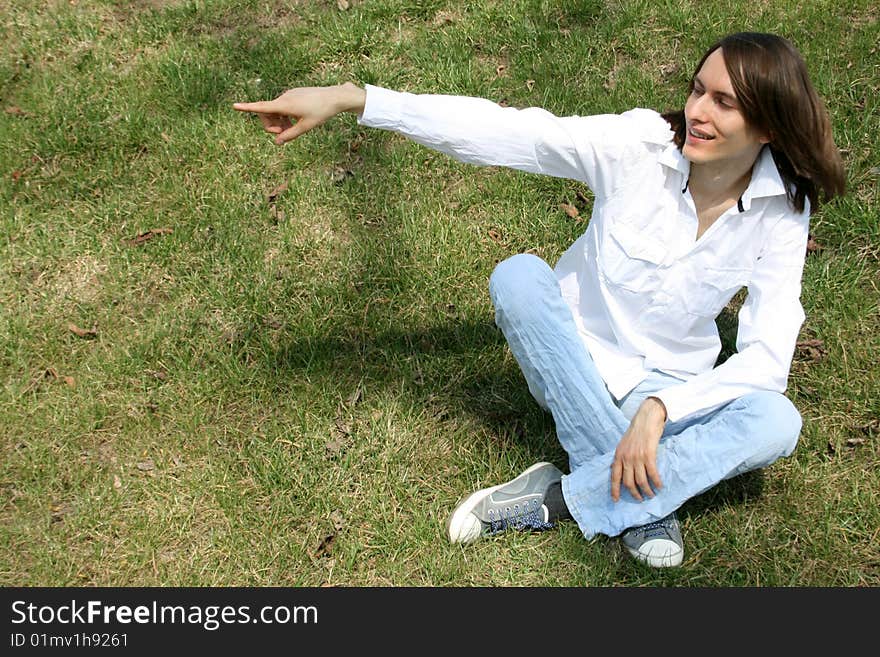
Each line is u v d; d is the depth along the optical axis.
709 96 2.16
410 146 3.73
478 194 3.59
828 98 3.74
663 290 2.44
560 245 3.47
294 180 3.61
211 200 3.56
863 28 3.96
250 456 2.89
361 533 2.73
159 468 2.87
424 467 2.88
